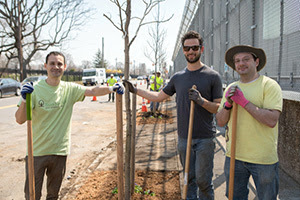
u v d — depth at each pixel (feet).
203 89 8.55
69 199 10.16
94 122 29.76
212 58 28.89
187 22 43.91
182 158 9.29
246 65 7.25
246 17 18.30
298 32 11.73
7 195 11.73
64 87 8.48
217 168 13.66
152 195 10.13
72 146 19.43
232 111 7.47
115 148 18.45
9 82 60.39
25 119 7.98
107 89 7.80
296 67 11.97
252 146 7.07
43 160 7.90
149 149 17.15
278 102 6.81
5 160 16.20
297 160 11.49
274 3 14.08
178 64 66.54
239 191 7.55
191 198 9.45
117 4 8.57
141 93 9.60
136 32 9.10
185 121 8.86
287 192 10.58
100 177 12.35
